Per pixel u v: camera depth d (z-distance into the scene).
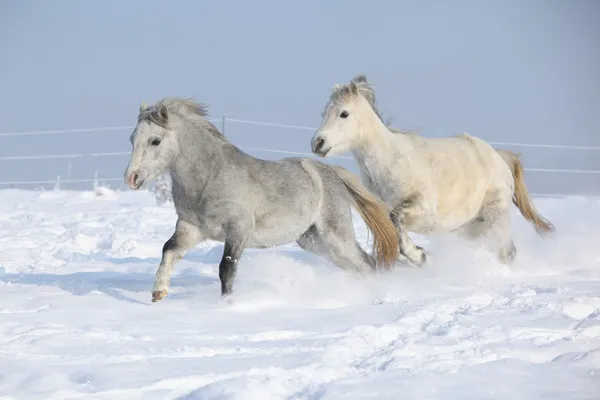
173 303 13.86
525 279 17.02
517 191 20.16
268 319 12.39
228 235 14.05
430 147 17.81
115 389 8.54
